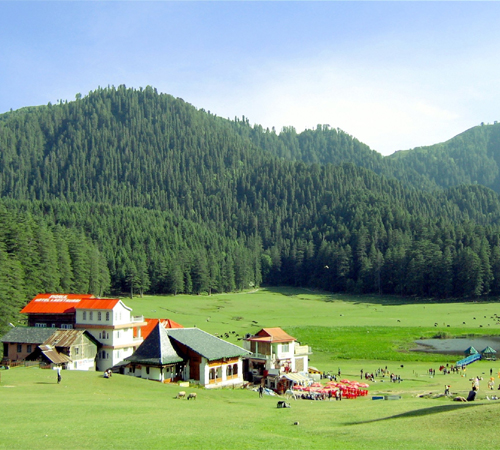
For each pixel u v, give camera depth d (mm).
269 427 39562
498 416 36406
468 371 92938
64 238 191250
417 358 107875
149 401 52406
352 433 36344
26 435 33375
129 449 30594
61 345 82500
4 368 74938
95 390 57594
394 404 54031
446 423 36969
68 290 168750
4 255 128625
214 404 54219
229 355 80000
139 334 97688
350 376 89500
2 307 104000
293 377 78438
